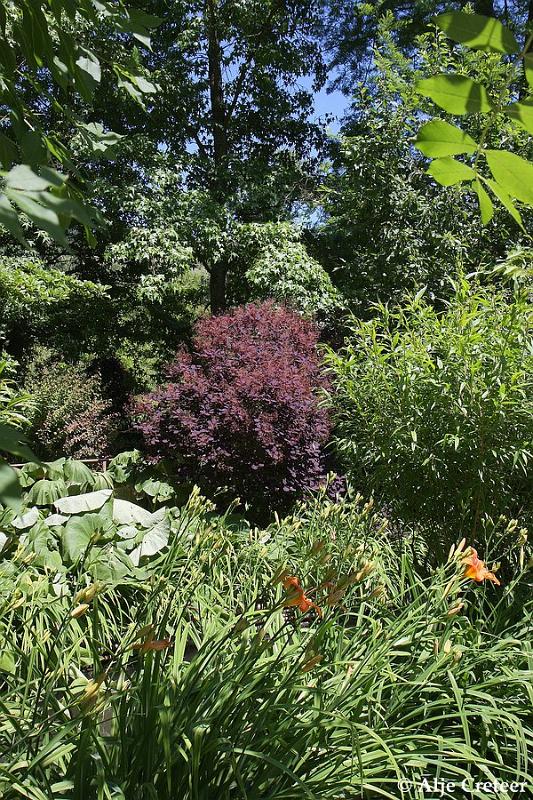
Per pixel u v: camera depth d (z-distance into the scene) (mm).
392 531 3877
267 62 13992
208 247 12047
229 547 3197
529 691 2289
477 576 2355
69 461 5000
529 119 898
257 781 1871
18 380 9062
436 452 3449
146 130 13555
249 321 6762
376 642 2404
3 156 1417
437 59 8789
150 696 1922
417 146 938
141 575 3791
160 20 1874
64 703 2045
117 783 1766
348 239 9930
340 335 9359
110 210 12047
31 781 1714
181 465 5445
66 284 9266
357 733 2039
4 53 1669
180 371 5938
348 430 4082
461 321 3457
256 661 2184
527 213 8172
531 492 3463
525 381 3312
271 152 14648
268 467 5312
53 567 3609
